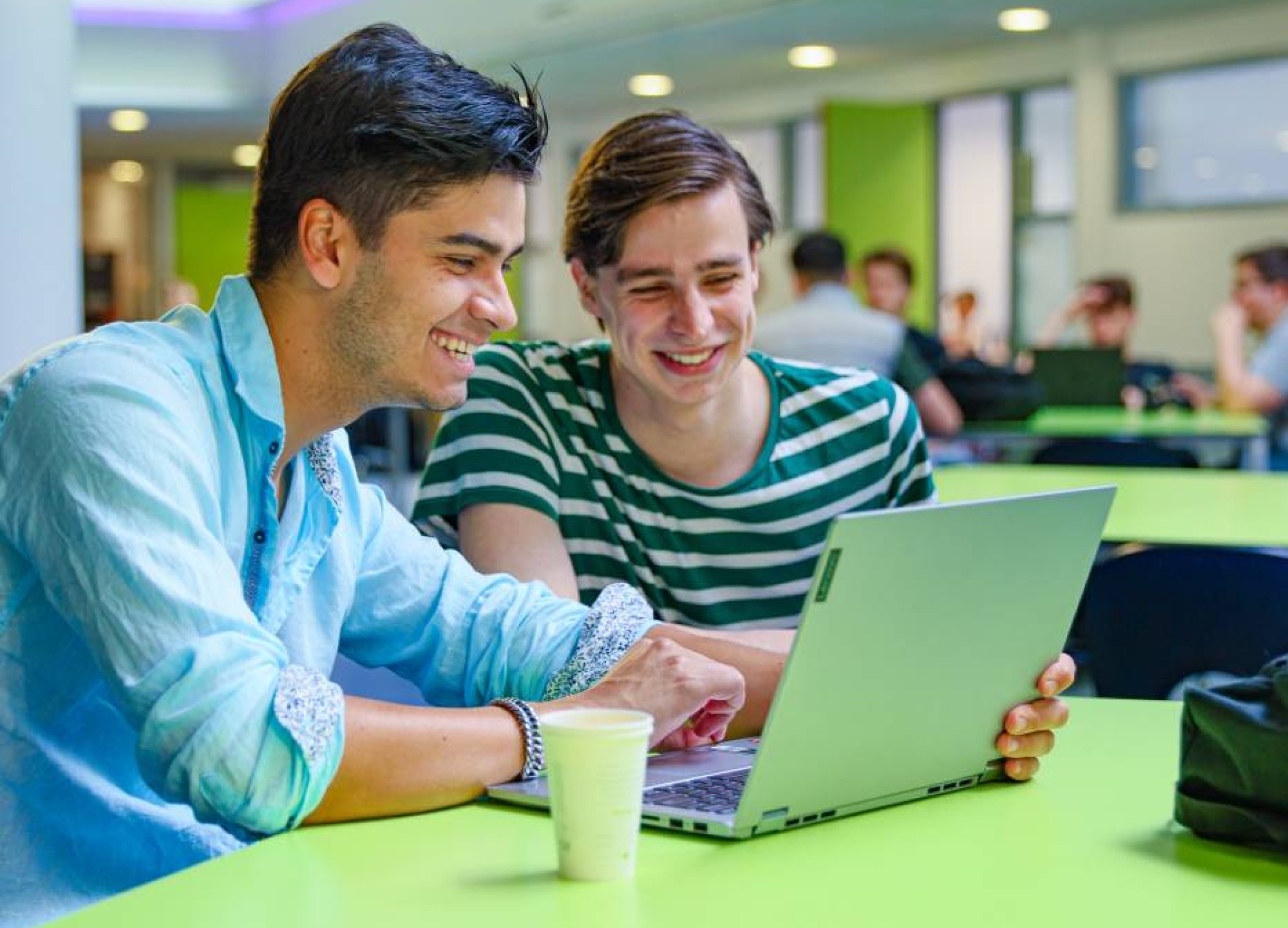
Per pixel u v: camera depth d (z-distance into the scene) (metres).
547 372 2.18
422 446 10.27
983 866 1.20
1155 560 2.71
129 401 1.37
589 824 1.14
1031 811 1.35
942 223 12.60
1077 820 1.33
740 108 14.02
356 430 10.17
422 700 1.91
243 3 13.97
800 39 11.63
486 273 1.48
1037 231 12.07
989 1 10.31
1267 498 3.65
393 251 1.44
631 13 11.29
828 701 1.25
